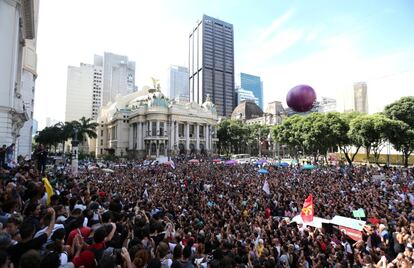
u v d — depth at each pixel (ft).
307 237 39.99
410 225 39.04
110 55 509.35
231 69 645.51
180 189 79.20
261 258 29.89
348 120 191.11
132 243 20.16
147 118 338.54
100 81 526.98
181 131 366.84
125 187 75.61
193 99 641.40
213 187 85.61
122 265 16.89
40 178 46.98
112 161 239.30
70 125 281.13
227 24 650.02
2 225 19.90
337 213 54.80
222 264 19.17
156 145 330.75
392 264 28.48
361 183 94.17
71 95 496.64
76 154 129.70
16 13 86.94
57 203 29.94
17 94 102.63
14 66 85.76
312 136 196.13
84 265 16.44
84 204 38.27
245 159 277.23
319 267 29.89
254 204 62.23
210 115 382.63
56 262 13.03
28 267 11.83
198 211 54.29
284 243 35.58
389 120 160.15
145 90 447.01
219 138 393.70
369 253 34.50
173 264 17.95
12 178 42.19
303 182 96.12
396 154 236.84
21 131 164.66
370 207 56.54
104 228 19.34
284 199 65.98
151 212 45.03
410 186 84.69
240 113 520.83
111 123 410.93
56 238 18.57
